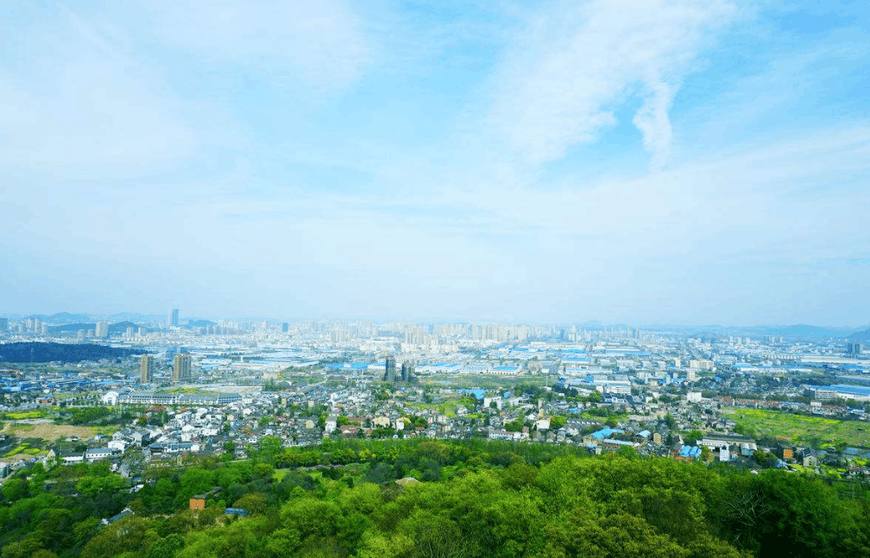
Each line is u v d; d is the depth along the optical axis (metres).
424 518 168.00
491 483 192.50
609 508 134.62
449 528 156.75
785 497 137.38
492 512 155.12
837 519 135.00
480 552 149.38
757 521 140.75
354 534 193.38
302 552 183.50
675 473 156.88
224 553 187.62
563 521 131.25
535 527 146.00
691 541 118.00
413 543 152.25
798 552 133.88
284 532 188.88
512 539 146.00
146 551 198.88
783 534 135.62
